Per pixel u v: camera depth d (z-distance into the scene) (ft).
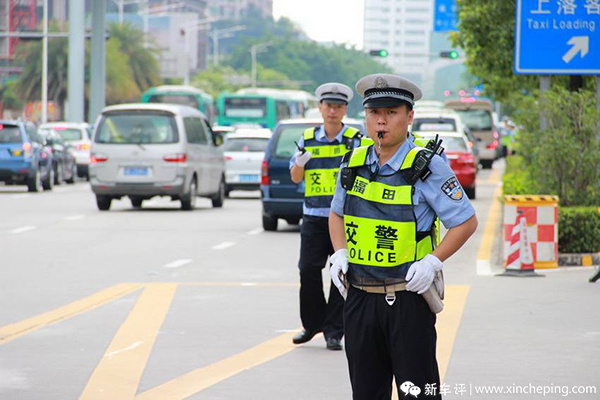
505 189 90.58
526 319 51.80
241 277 66.85
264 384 39.06
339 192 27.81
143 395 37.52
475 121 259.39
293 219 99.09
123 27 466.29
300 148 44.55
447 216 26.76
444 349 44.96
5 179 152.15
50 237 90.58
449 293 59.98
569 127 79.66
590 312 53.72
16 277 66.59
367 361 27.55
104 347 45.52
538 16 87.40
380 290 27.02
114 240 88.63
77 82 238.07
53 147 173.78
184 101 286.25
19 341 46.73
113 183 118.21
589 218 73.82
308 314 45.85
